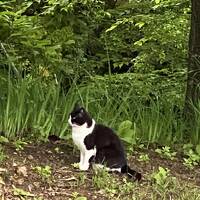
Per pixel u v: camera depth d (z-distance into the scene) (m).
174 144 4.91
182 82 5.72
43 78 5.04
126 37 7.21
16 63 4.91
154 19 6.42
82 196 3.74
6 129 4.32
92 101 4.80
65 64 5.45
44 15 6.54
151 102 4.95
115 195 3.83
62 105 4.62
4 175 3.75
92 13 7.01
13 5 5.93
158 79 5.88
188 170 4.48
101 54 7.07
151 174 4.16
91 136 3.99
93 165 4.04
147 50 6.41
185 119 5.07
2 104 4.39
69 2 6.52
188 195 3.94
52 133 4.52
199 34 5.10
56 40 5.91
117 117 4.80
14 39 4.88
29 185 3.75
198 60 5.12
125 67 7.38
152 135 4.85
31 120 4.50
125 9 7.34
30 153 4.17
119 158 4.05
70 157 4.25
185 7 6.52
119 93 5.04
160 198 3.89
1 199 3.51
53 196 3.69
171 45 6.32
